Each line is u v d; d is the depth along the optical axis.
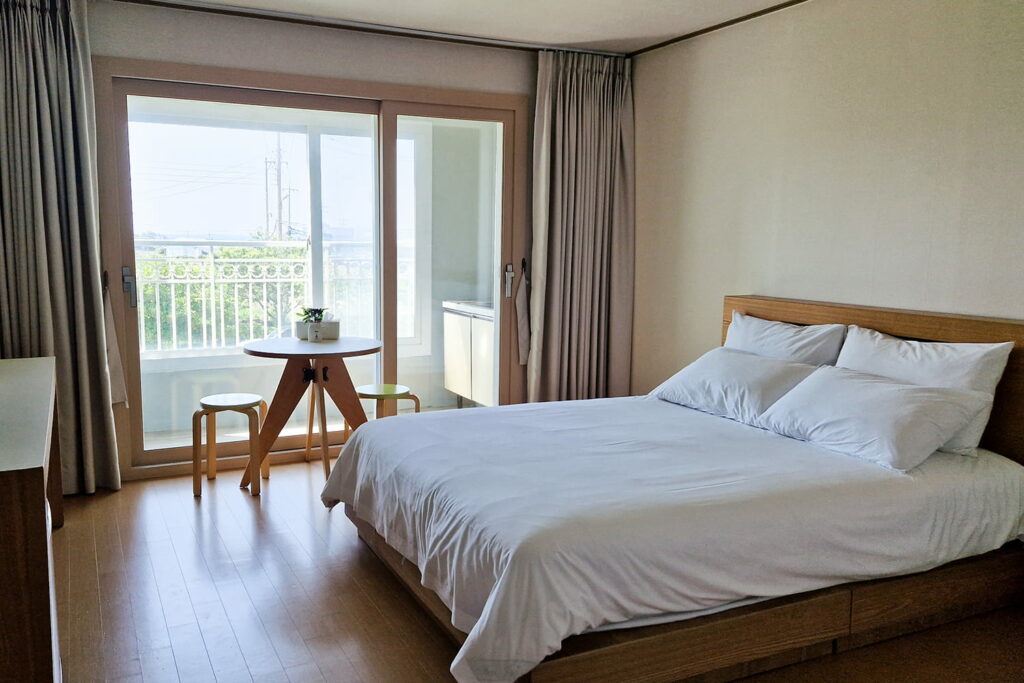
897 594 2.66
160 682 2.38
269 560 3.27
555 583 2.10
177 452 4.43
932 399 2.87
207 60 4.13
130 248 4.16
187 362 4.44
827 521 2.49
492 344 5.20
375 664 2.50
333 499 3.44
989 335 3.04
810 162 3.89
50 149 3.74
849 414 2.99
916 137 3.39
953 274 3.28
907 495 2.64
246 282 4.53
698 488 2.53
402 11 4.09
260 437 4.22
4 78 3.64
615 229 5.14
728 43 4.34
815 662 2.57
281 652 2.56
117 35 3.94
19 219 3.73
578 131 4.98
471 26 4.38
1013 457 2.99
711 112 4.49
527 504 2.36
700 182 4.61
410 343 4.95
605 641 2.20
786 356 3.66
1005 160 3.07
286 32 4.28
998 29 3.06
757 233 4.23
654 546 2.24
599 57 5.00
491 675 2.07
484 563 2.22
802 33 3.89
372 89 4.52
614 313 5.20
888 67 3.49
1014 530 2.86
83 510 3.82
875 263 3.60
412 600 2.94
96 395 4.06
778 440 3.16
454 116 4.81
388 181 4.69
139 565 3.20
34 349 3.83
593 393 5.24
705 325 4.64
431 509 2.59
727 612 2.38
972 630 2.79
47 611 1.87
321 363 4.18
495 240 5.11
